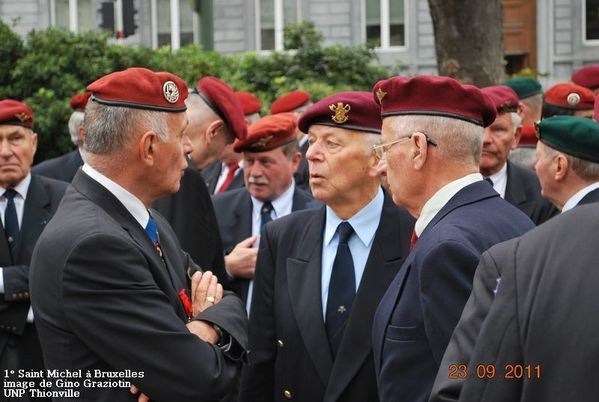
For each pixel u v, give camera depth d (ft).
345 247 13.46
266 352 14.11
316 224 13.91
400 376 10.68
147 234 11.50
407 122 11.43
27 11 69.56
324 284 13.55
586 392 7.41
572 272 7.70
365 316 12.87
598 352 7.41
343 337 12.89
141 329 10.75
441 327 10.35
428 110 11.37
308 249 13.74
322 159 13.37
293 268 13.69
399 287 11.03
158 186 11.57
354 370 12.72
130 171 11.39
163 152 11.46
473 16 36.63
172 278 11.79
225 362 11.35
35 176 18.90
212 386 10.93
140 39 69.31
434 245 10.62
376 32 70.03
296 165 19.38
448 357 8.80
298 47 46.93
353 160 13.26
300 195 19.39
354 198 13.39
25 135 18.65
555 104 25.90
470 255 10.43
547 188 16.12
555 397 7.54
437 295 10.43
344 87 43.83
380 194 13.52
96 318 10.72
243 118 17.63
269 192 18.88
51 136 33.65
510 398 7.84
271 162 18.75
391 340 10.81
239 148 18.88
